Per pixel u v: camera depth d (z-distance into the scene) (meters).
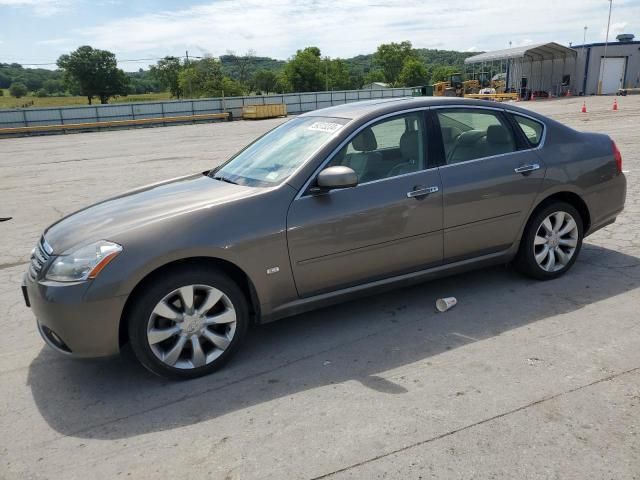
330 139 3.76
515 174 4.21
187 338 3.33
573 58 39.94
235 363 3.56
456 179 4.00
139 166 14.70
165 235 3.19
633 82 39.53
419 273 4.04
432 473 2.40
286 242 3.46
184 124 41.34
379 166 3.85
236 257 3.33
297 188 3.56
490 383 3.11
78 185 11.77
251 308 3.72
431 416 2.82
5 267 5.97
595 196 4.63
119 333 3.19
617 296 4.21
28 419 3.06
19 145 27.33
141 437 2.82
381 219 3.73
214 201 3.47
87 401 3.21
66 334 3.11
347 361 3.49
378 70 133.38
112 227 3.32
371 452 2.57
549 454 2.49
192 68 92.69
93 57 96.75
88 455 2.70
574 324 3.79
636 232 5.83
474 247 4.18
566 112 23.48
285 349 3.71
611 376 3.10
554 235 4.52
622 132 14.54
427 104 4.10
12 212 9.07
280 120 39.09
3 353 3.90
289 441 2.70
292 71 108.25
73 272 3.11
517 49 42.25
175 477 2.49
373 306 4.32
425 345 3.64
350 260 3.70
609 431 2.63
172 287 3.22
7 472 2.60
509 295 4.36
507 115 4.36
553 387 3.03
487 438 2.62
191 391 3.25
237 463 2.56
